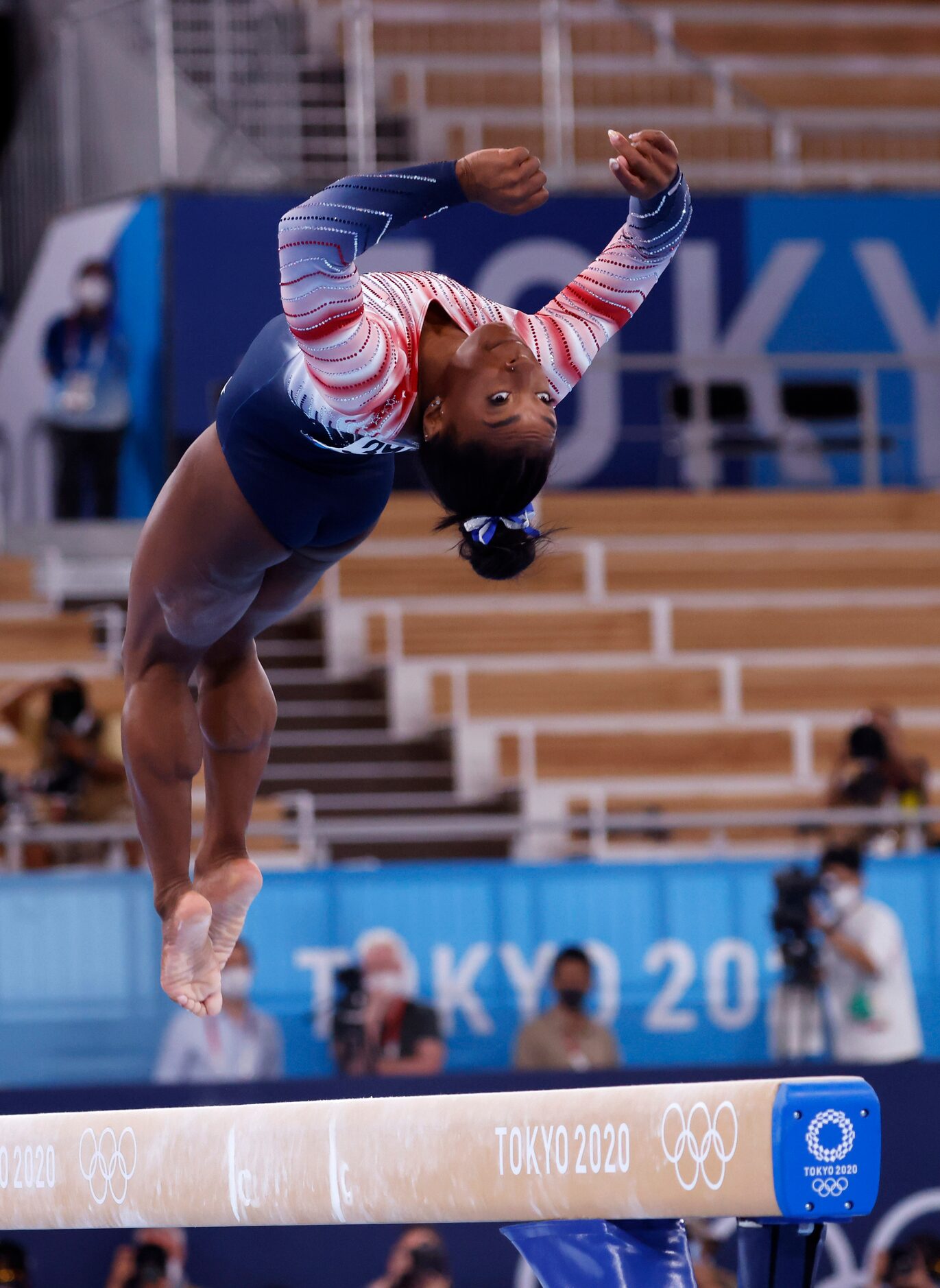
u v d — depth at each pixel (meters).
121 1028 29.70
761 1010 31.11
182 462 11.92
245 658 13.04
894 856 31.17
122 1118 12.22
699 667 42.97
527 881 30.95
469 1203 10.27
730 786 40.50
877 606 45.50
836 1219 8.75
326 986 30.31
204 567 11.77
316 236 10.32
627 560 46.44
